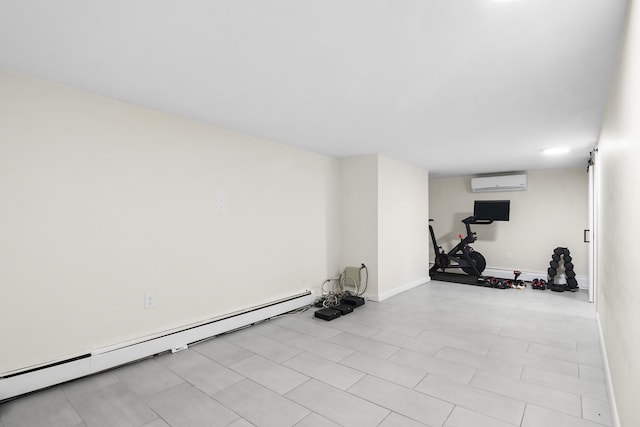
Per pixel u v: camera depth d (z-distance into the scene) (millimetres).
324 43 1825
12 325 2188
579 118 3092
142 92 2537
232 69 2148
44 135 2320
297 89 2475
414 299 4922
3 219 2154
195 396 2254
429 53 1929
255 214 3826
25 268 2238
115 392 2293
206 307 3314
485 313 4211
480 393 2301
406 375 2561
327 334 3443
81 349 2484
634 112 1220
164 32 1717
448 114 3021
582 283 5867
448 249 7434
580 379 2494
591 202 4805
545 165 5793
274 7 1504
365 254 4902
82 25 1647
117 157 2688
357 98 2648
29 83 2256
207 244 3326
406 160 5297
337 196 5121
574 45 1806
